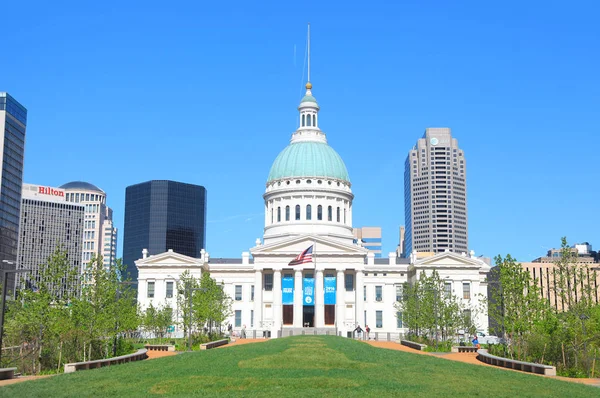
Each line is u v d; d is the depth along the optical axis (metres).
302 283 149.62
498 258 80.88
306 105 182.25
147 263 151.75
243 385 46.78
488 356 70.94
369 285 156.25
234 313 154.75
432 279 116.62
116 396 43.44
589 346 66.94
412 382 48.19
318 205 168.75
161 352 90.00
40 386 47.47
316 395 42.38
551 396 43.88
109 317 75.25
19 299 71.25
